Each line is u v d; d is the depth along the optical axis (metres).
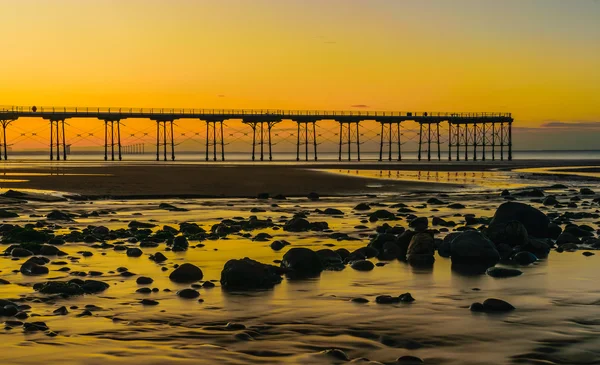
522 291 11.15
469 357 7.51
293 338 8.24
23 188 37.34
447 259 14.73
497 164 96.00
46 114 100.44
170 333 8.41
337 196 35.84
